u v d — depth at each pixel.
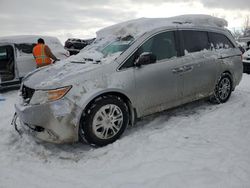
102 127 4.31
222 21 6.43
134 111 4.73
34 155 4.16
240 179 3.16
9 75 9.04
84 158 4.02
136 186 3.18
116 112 4.44
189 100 5.52
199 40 5.75
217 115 5.41
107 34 5.57
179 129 4.76
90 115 4.18
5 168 3.78
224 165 3.48
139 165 3.68
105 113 4.32
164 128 4.86
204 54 5.70
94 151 4.19
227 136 4.39
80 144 4.49
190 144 4.18
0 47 8.98
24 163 3.92
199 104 6.19
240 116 5.27
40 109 4.04
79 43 14.55
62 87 4.04
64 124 4.02
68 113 4.02
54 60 8.51
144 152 4.01
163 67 4.96
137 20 5.41
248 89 7.98
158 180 3.25
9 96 8.52
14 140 4.72
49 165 3.85
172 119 5.29
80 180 3.42
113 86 4.35
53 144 4.46
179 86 5.23
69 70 4.48
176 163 3.61
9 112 6.57
